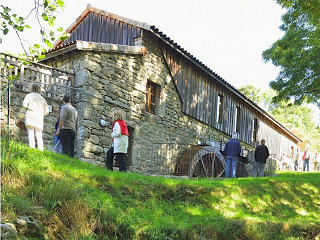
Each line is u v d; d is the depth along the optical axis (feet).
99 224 20.22
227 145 47.67
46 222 18.97
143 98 49.44
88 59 42.80
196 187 30.40
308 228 27.84
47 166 23.66
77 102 42.34
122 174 28.32
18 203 18.86
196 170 58.85
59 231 18.93
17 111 36.86
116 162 45.34
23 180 21.07
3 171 20.90
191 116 58.95
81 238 18.76
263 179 40.19
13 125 36.40
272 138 95.81
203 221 25.21
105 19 54.29
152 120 50.60
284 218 30.89
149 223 22.49
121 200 24.47
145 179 28.91
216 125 66.13
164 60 53.42
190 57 55.01
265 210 32.40
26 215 18.65
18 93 37.14
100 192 23.47
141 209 24.52
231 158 47.26
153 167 50.14
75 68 43.65
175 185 29.53
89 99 42.24
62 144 32.37
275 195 36.01
